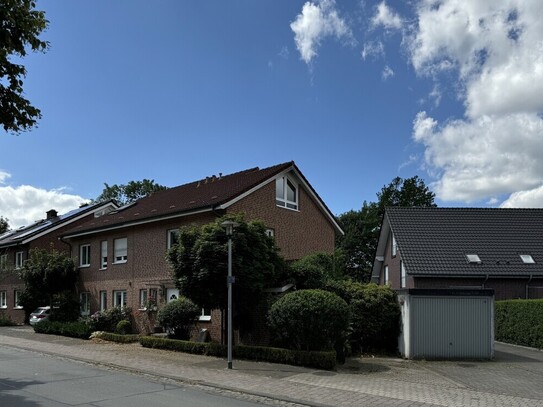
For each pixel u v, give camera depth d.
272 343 15.31
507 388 10.73
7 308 36.75
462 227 28.36
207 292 15.04
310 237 24.50
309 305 13.45
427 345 15.38
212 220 20.38
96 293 27.59
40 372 12.84
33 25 8.50
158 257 23.12
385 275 34.38
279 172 22.67
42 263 29.34
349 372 12.61
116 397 9.52
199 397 9.63
